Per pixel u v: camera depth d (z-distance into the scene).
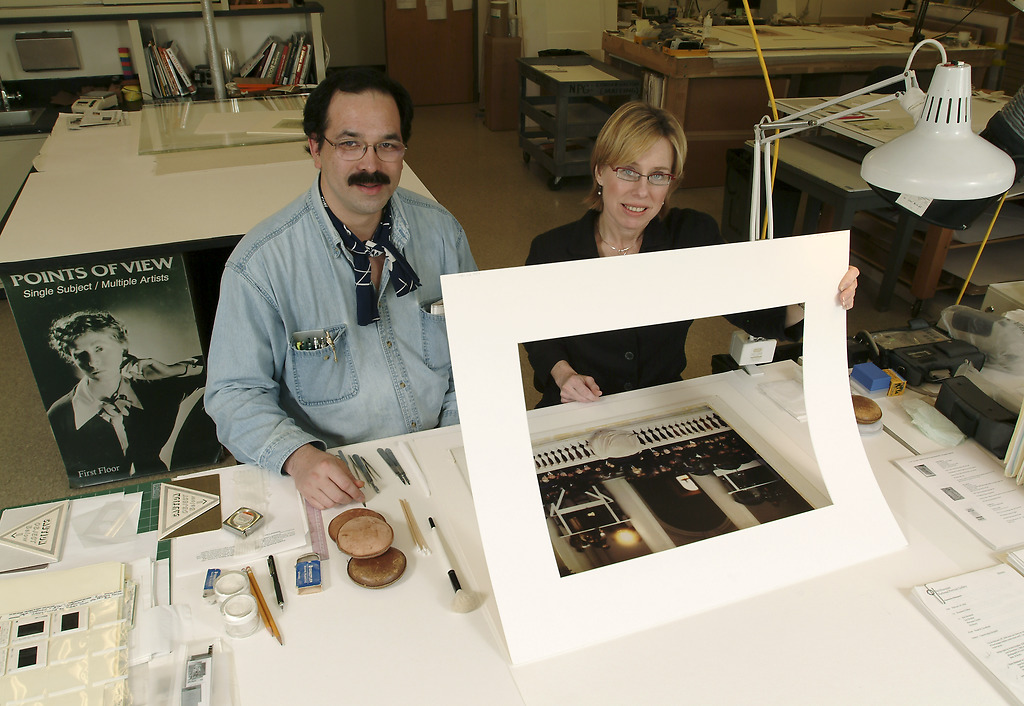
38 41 3.24
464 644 0.85
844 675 0.82
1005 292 1.55
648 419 1.22
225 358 1.21
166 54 3.33
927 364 1.38
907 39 4.53
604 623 0.86
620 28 5.42
